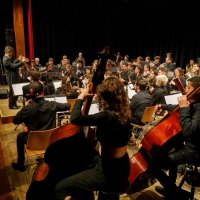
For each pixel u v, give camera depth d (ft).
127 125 6.23
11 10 33.42
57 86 21.08
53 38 38.24
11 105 19.97
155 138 8.49
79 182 6.40
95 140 7.54
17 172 11.68
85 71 26.94
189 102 7.88
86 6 39.04
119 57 37.32
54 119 10.91
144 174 8.75
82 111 6.90
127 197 9.87
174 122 8.45
